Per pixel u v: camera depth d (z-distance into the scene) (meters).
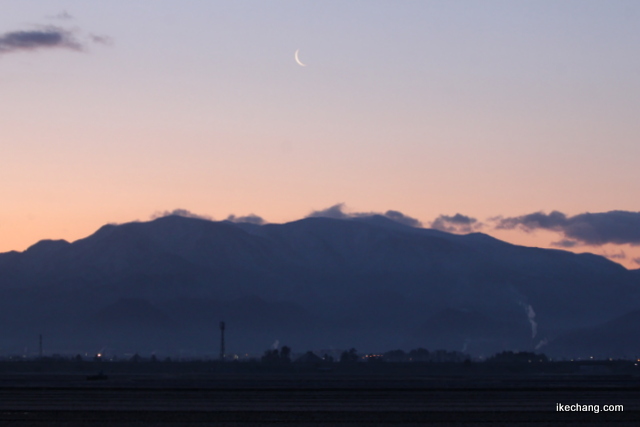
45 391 93.25
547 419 62.75
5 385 108.00
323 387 103.44
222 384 113.44
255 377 148.75
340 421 61.56
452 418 63.44
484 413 66.94
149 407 71.62
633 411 68.69
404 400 79.50
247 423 60.19
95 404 74.62
